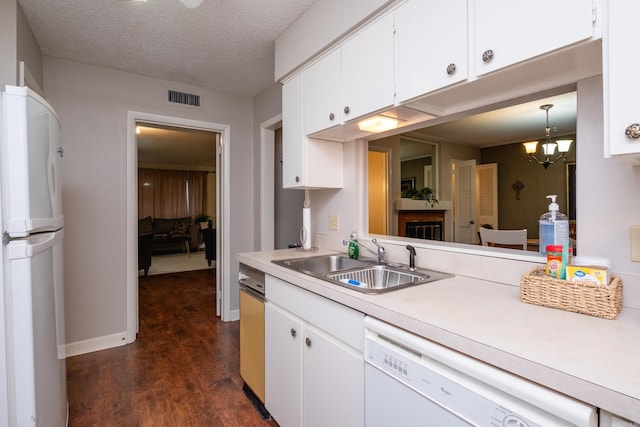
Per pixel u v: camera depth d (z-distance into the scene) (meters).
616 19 0.77
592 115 1.10
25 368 1.07
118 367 2.41
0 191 1.04
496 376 0.73
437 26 1.20
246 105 3.48
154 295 4.38
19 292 1.06
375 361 1.05
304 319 1.47
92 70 2.71
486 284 1.32
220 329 3.16
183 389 2.12
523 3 0.96
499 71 1.04
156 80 2.98
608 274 0.98
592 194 1.10
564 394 0.64
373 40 1.49
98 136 2.73
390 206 2.91
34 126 1.16
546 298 1.02
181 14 2.00
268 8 1.93
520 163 3.27
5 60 1.80
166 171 9.41
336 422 1.27
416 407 0.91
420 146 3.21
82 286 2.67
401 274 1.62
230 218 3.38
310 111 1.95
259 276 1.90
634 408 0.54
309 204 2.51
